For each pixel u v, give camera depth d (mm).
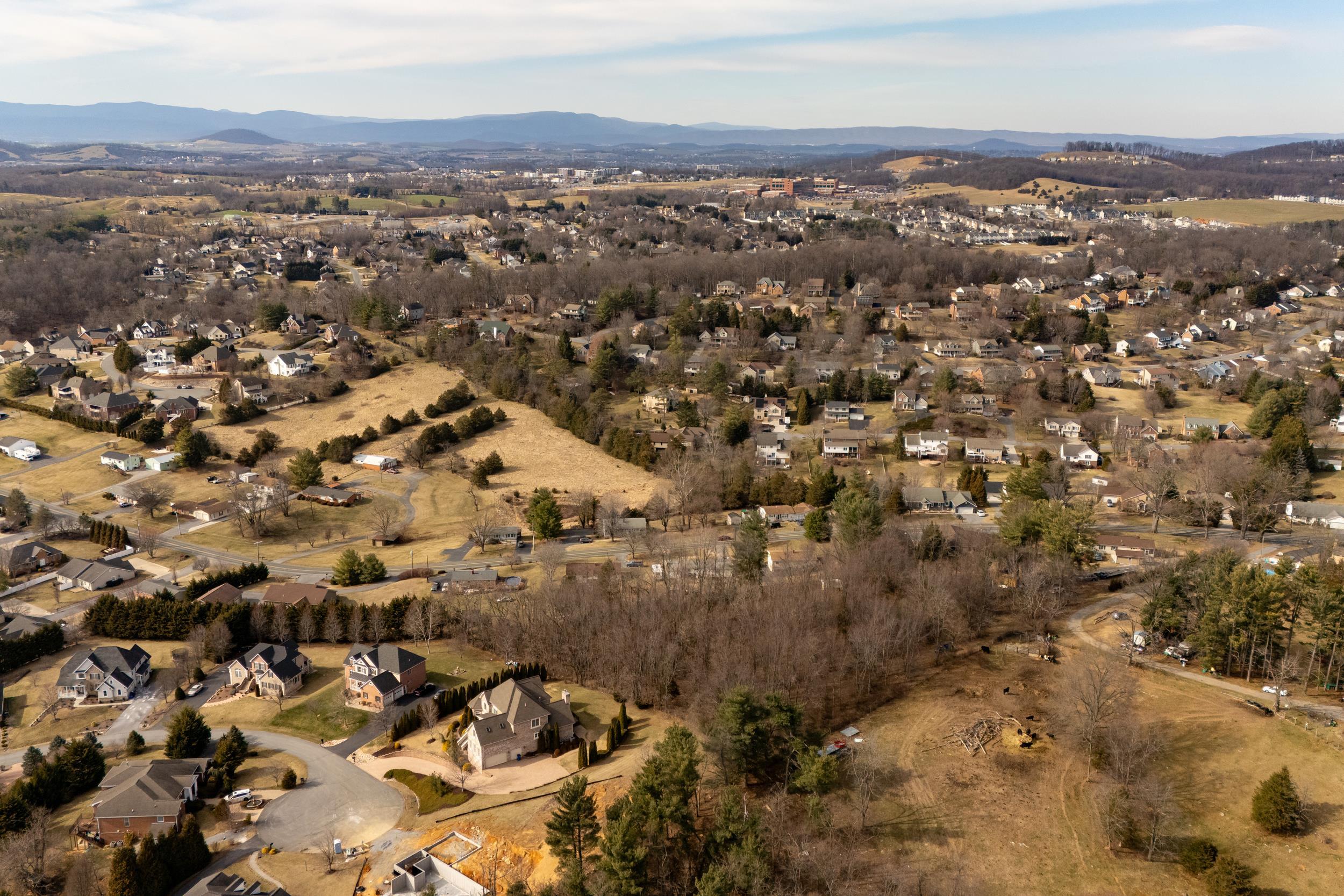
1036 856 80312
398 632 122375
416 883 77500
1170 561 125500
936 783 89688
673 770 80750
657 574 133500
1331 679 100500
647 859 77062
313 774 94250
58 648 120938
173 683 113438
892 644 109125
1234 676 103812
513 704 97500
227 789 91500
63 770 90938
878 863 79750
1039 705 101438
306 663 114562
